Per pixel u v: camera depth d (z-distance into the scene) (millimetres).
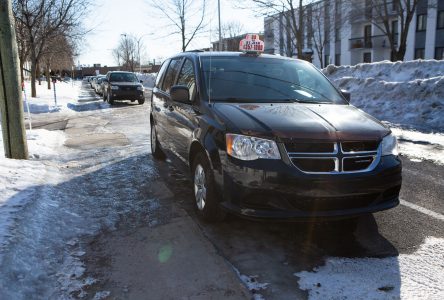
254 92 4777
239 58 5375
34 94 23422
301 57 19797
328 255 3656
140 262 3498
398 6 23219
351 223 4355
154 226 4258
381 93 12484
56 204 4762
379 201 3807
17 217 4012
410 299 2963
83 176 6141
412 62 13672
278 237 4020
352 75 15789
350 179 3557
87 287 3119
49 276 3254
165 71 6805
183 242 3869
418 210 4742
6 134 6539
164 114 6168
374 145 3766
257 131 3656
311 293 3047
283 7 20047
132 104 20406
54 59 45469
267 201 3566
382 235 4066
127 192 5387
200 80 4836
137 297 2990
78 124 12328
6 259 3178
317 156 3547
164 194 5289
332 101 4906
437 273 3328
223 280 3199
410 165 6766
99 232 4125
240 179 3631
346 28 43156
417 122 10750
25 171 5785
